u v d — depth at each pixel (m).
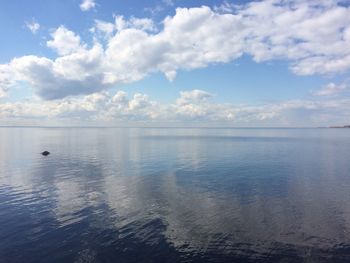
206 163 50.03
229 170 42.38
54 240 18.20
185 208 24.22
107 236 18.75
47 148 79.81
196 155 62.75
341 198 26.86
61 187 31.61
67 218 21.92
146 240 18.19
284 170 42.00
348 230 19.58
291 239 18.28
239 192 29.30
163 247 17.30
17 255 16.39
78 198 27.25
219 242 17.91
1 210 23.78
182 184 33.03
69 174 39.19
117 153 67.06
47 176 37.72
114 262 15.69
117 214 22.80
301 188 30.77
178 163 50.16
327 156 59.81
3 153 65.88
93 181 34.72
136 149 78.12
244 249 17.06
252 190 30.06
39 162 51.09
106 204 25.39
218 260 15.90
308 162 50.59
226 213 22.92
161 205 25.05
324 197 27.25
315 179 35.34
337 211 23.28
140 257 16.20
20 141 110.19
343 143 102.75
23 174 39.12
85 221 21.28
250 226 20.28
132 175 38.59
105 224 20.72
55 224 20.73
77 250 16.94
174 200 26.55
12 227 20.17
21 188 31.11
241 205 24.97
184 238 18.47
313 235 18.84
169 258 16.09
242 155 62.59
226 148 81.69
